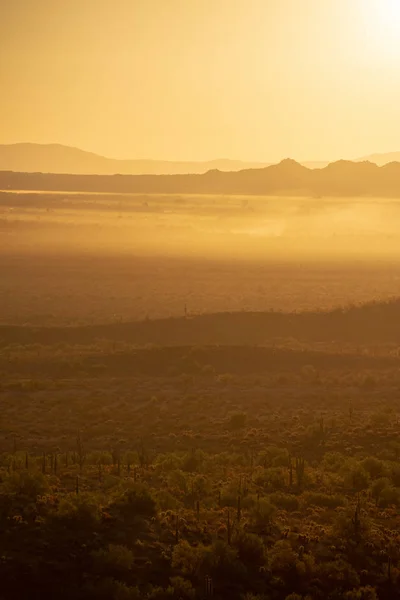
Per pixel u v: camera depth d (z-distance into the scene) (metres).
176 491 80.56
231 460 101.00
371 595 59.53
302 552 65.12
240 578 60.34
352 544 67.00
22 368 171.62
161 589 57.47
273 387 159.25
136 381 162.12
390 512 76.88
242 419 128.88
